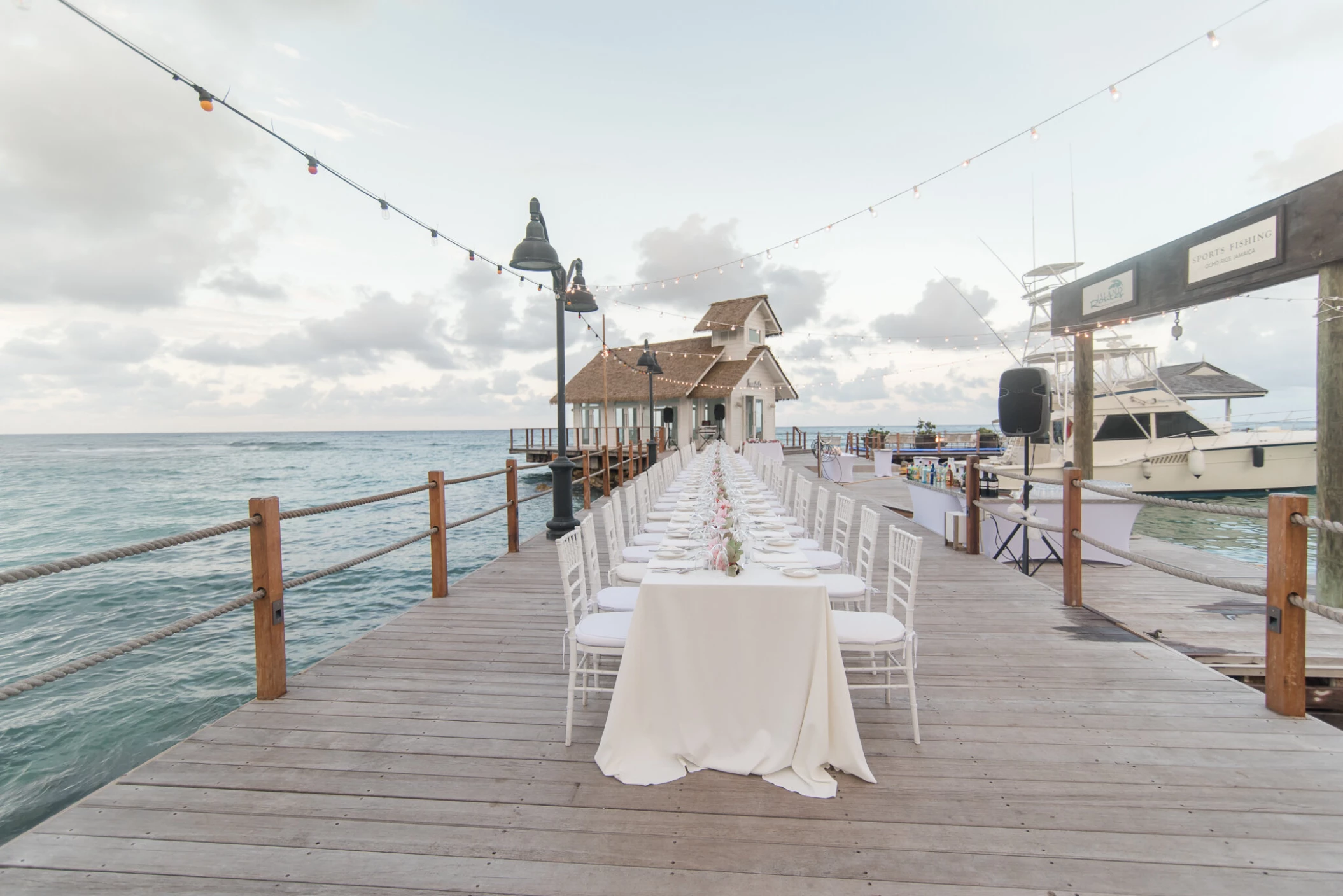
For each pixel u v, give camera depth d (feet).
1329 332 17.10
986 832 7.34
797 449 106.32
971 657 13.03
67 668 7.22
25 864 6.77
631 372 89.61
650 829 7.41
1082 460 28.68
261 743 9.44
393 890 6.47
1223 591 19.52
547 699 11.02
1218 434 56.18
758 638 8.80
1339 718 13.39
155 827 7.43
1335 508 17.26
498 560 22.06
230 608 10.06
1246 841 7.17
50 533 59.11
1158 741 9.48
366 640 13.96
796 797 8.08
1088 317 26.94
